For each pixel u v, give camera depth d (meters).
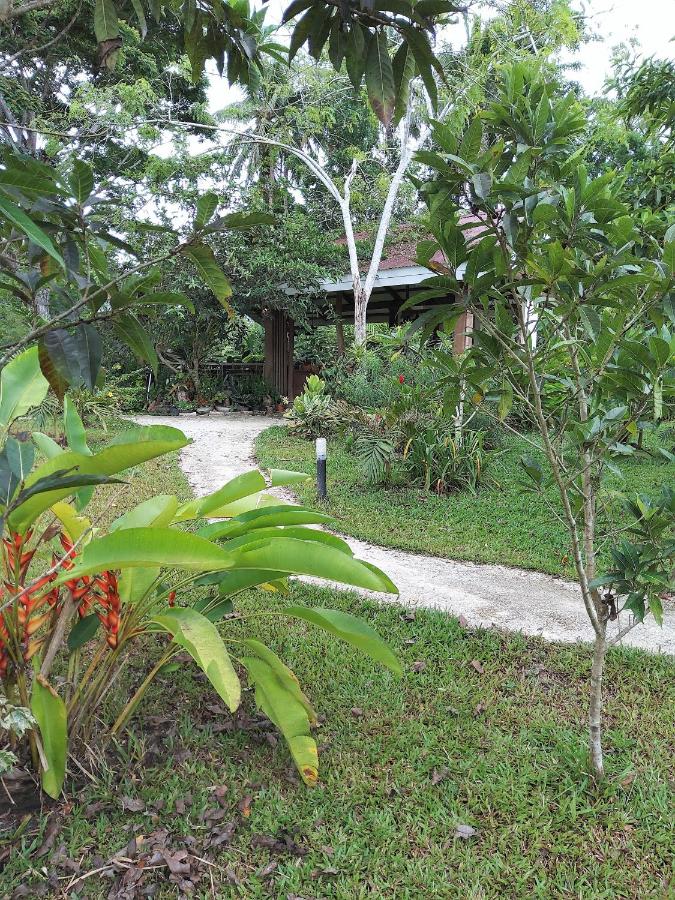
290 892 2.03
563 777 2.61
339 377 12.55
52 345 1.47
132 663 3.32
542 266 1.96
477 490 7.82
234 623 3.94
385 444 7.70
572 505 2.64
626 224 1.97
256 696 2.54
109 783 2.40
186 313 15.52
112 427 12.30
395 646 3.71
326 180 14.16
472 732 2.88
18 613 2.18
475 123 1.81
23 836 2.13
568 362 2.64
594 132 8.25
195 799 2.40
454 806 2.42
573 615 4.37
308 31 1.95
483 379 2.25
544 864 2.19
